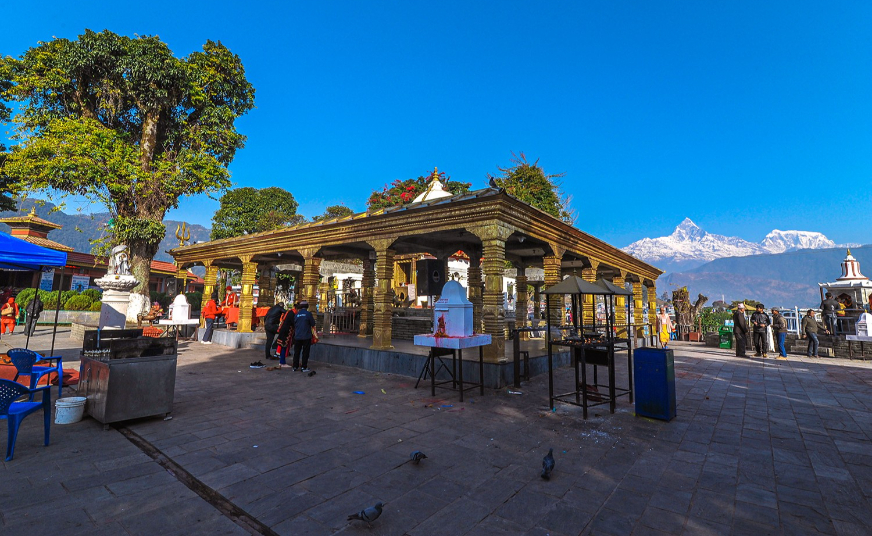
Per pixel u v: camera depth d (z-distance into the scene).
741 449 4.71
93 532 2.83
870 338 12.95
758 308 14.38
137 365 5.38
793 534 2.94
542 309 19.23
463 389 7.27
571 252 11.80
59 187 17.62
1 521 2.93
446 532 2.92
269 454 4.41
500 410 6.40
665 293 37.38
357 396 7.23
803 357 13.82
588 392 6.47
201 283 46.91
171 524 2.97
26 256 6.32
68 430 5.06
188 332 16.66
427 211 9.10
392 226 9.90
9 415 4.07
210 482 3.69
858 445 4.85
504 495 3.52
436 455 4.46
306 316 9.72
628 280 18.09
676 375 9.91
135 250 18.83
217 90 21.53
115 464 4.06
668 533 2.94
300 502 3.34
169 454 4.36
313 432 5.19
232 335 14.25
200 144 20.88
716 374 10.12
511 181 26.73
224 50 21.50
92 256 33.41
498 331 8.15
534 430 5.40
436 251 13.16
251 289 14.58
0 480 3.62
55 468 3.92
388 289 10.08
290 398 7.00
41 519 2.98
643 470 4.09
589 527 3.01
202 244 16.19
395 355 9.39
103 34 18.22
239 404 6.55
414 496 3.48
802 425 5.68
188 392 7.38
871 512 3.26
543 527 3.01
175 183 19.20
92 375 5.59
